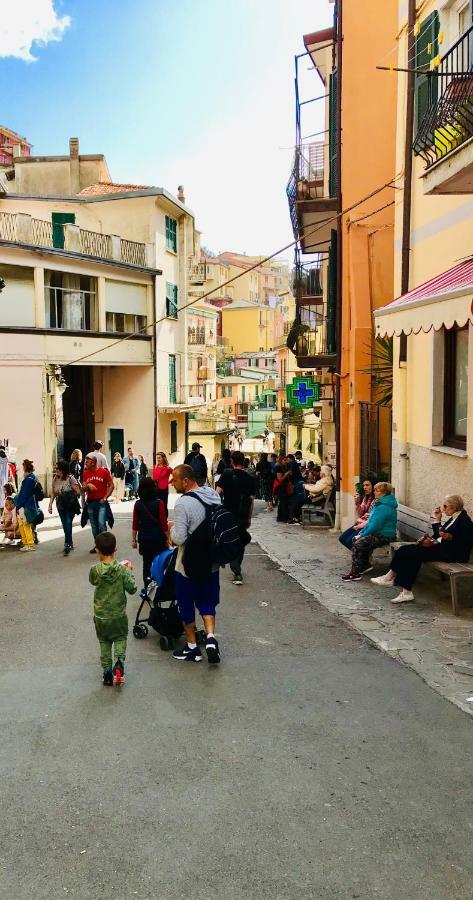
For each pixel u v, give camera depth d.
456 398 8.96
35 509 12.36
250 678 5.84
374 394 13.74
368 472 12.71
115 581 5.71
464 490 8.28
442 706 5.21
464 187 7.66
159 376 31.77
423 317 6.76
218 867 3.39
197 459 15.69
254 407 69.38
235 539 6.12
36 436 24.72
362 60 13.76
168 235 33.03
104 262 27.23
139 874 3.35
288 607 8.12
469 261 8.18
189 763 4.40
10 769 4.36
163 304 32.00
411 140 10.09
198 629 7.29
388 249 14.02
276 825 3.72
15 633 7.36
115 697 5.49
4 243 23.06
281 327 90.69
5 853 3.52
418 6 9.70
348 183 13.96
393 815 3.80
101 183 34.53
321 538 13.48
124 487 24.25
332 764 4.36
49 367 25.20
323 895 3.19
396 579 8.14
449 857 3.45
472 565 7.76
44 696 5.54
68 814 3.85
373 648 6.56
